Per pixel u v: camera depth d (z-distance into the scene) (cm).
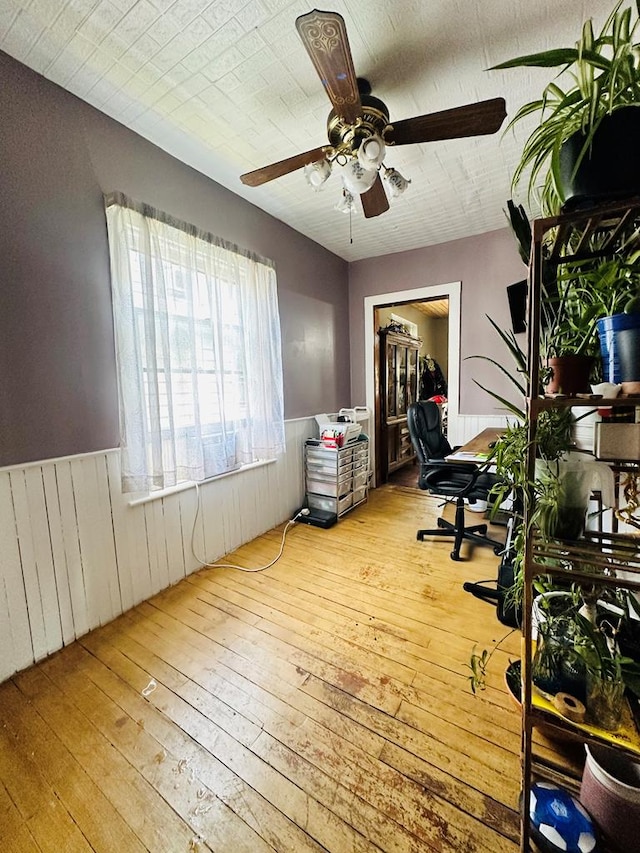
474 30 139
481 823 98
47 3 126
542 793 99
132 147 190
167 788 109
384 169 183
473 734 123
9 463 150
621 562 103
